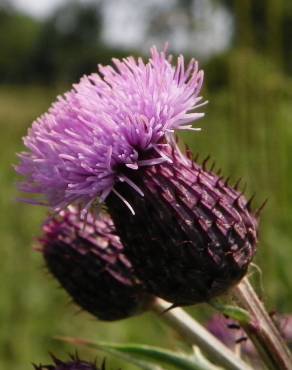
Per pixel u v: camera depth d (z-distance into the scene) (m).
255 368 0.20
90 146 0.16
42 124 0.16
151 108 0.16
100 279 0.19
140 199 0.16
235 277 0.16
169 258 0.16
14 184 0.16
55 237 0.19
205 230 0.16
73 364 0.17
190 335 0.18
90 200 0.16
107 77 0.17
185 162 0.17
